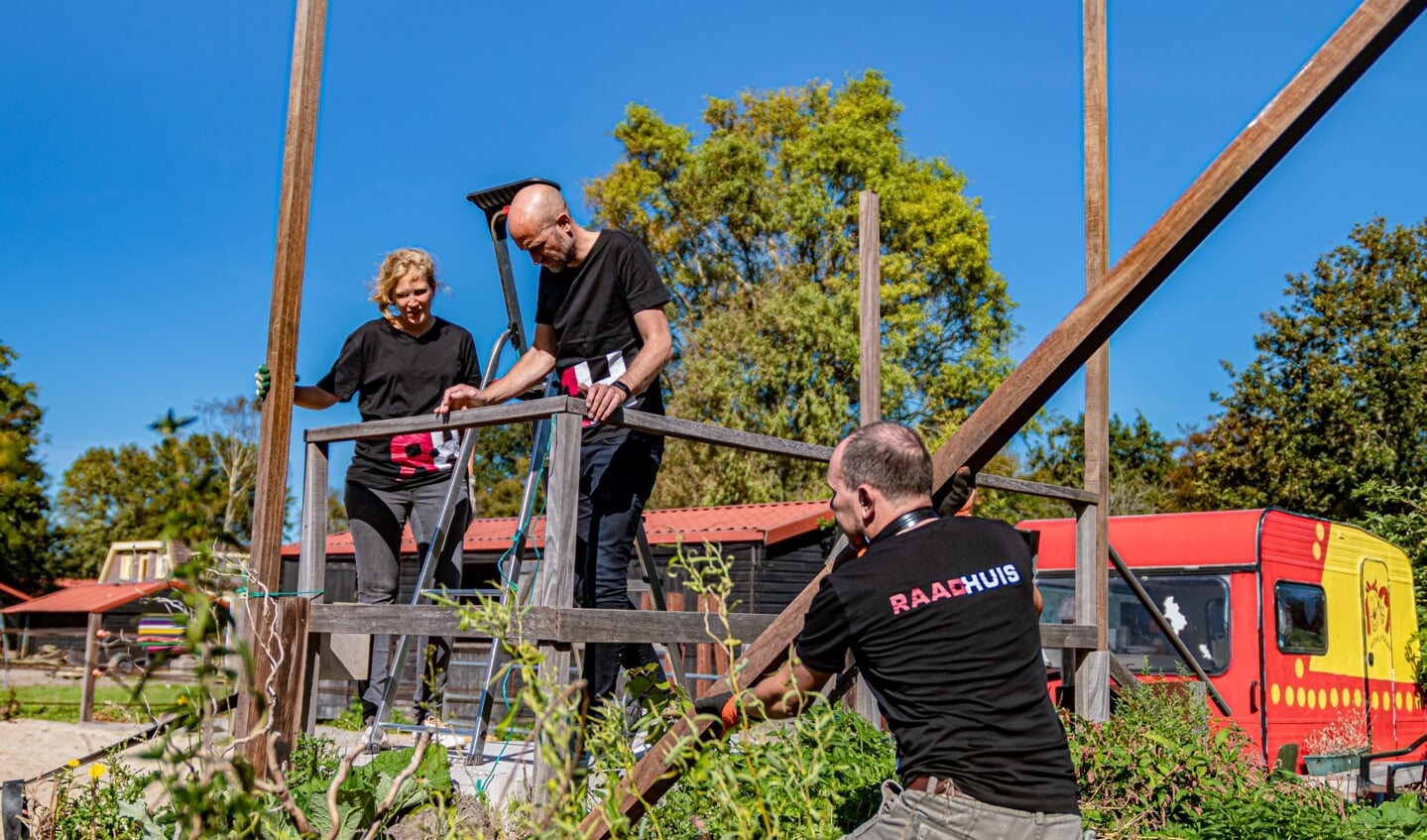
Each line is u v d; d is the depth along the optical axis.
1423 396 23.86
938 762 3.01
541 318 5.31
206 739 2.45
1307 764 9.66
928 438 33.44
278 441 4.73
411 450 5.88
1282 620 10.15
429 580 5.35
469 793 4.59
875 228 7.73
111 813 4.68
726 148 35.91
